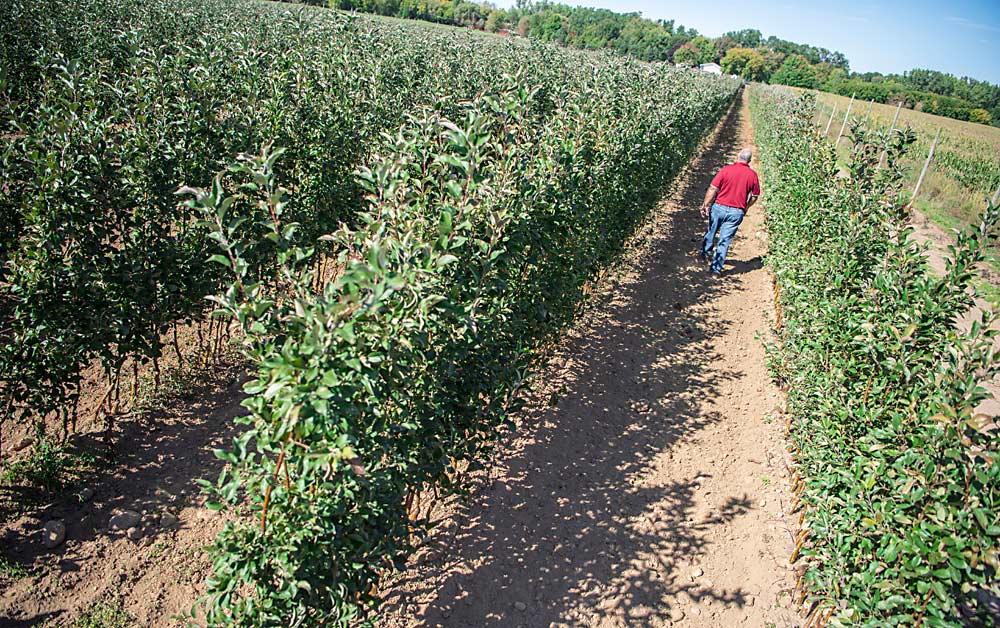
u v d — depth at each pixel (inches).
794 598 170.4
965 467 112.7
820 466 166.9
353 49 374.9
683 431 237.1
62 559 153.9
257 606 104.7
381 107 323.6
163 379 220.8
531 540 178.7
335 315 88.0
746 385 276.5
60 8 522.6
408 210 131.2
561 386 253.4
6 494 167.6
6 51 426.9
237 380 231.1
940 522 112.6
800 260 283.4
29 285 160.4
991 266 449.1
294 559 102.5
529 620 156.0
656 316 336.5
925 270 163.8
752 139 1114.1
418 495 163.6
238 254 108.2
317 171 264.7
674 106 446.9
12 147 162.7
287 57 326.0
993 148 1106.7
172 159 199.2
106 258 176.7
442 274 135.9
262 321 110.3
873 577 125.6
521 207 166.1
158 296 194.1
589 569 172.2
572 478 204.5
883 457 134.3
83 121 178.1
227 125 231.1
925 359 141.2
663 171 438.0
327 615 116.2
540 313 208.5
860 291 197.5
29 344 166.2
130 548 159.8
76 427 194.4
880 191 229.3
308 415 88.7
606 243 299.4
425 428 137.4
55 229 162.2
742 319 346.9
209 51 305.3
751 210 611.2
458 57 502.6
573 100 277.6
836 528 142.9
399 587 159.2
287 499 101.9
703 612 163.9
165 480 181.8
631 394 257.3
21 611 139.9
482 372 159.8
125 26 520.7
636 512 194.1
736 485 210.7
